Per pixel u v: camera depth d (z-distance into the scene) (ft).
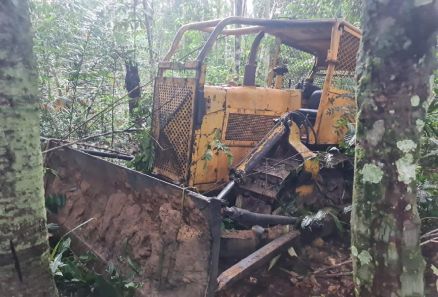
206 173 11.48
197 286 7.10
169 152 12.02
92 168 10.14
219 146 10.43
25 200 4.48
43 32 14.94
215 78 24.25
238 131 12.07
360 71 5.11
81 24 16.43
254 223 9.23
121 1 17.70
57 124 15.24
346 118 12.40
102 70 16.55
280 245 9.30
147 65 20.68
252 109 12.17
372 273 5.13
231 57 33.19
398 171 4.85
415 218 4.98
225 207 8.64
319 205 11.39
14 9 4.23
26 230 4.52
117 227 8.79
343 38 12.68
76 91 16.53
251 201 10.80
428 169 10.36
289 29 12.57
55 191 11.02
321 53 15.84
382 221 4.99
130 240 8.36
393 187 4.90
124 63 18.12
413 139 4.81
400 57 4.69
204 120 11.21
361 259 5.24
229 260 9.29
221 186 11.45
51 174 11.41
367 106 4.99
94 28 16.30
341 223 11.16
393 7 4.65
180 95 11.51
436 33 4.62
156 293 7.45
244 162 10.63
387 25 4.72
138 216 8.46
